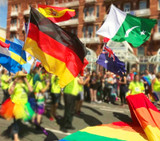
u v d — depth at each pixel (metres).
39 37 3.94
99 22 25.03
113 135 4.31
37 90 3.02
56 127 2.92
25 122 3.21
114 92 9.48
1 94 9.13
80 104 2.89
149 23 6.80
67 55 4.03
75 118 3.00
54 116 2.85
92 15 25.91
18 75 3.44
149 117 4.88
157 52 19.41
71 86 2.73
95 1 25.34
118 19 6.77
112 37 6.60
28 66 6.17
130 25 6.80
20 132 3.18
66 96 2.70
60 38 4.06
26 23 5.05
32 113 3.13
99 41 24.38
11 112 3.27
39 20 3.97
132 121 5.79
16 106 3.27
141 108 5.12
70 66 3.97
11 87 3.43
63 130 2.93
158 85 7.57
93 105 5.02
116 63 8.16
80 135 3.86
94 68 20.56
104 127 4.76
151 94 7.83
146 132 4.49
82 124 4.04
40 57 3.88
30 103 3.21
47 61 3.88
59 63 3.93
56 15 6.67
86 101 3.74
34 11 3.96
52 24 4.05
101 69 19.94
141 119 4.86
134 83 6.45
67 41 4.10
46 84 2.99
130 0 23.02
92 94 5.17
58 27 4.07
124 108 7.84
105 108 7.33
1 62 6.06
